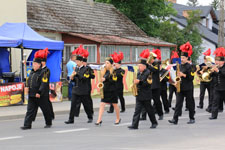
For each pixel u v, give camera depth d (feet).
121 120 42.09
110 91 38.24
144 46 104.37
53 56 59.67
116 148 27.35
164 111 49.75
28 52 71.26
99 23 102.32
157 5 123.65
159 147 27.66
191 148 27.30
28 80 36.70
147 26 123.95
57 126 38.17
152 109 36.04
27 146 28.53
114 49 93.50
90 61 88.12
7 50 65.21
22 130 36.01
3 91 52.03
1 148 28.02
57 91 57.36
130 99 62.23
